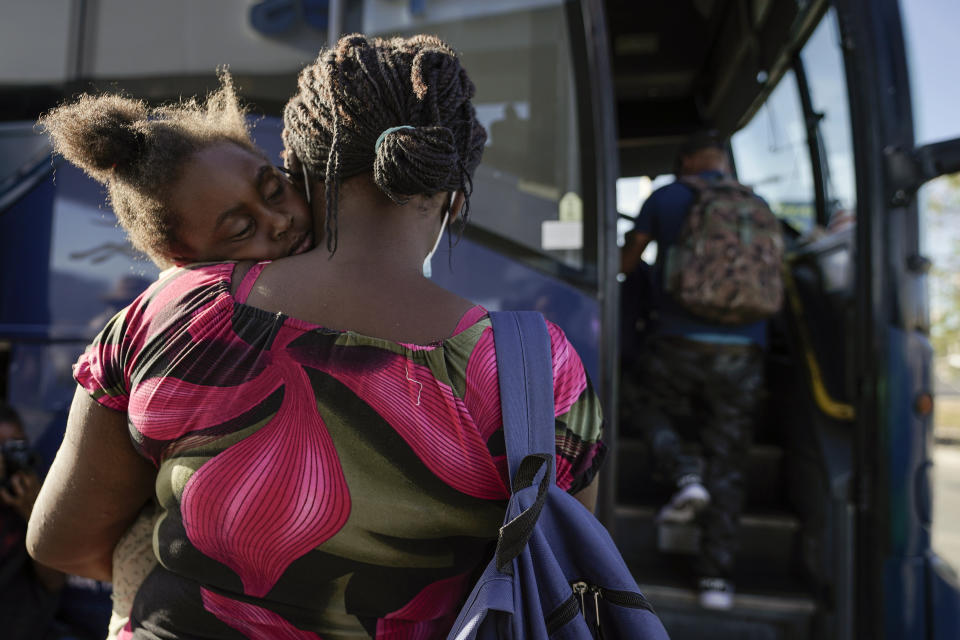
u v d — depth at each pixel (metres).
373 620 0.70
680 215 2.85
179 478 0.69
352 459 0.68
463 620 0.66
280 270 0.76
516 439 0.70
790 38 3.29
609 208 2.09
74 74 2.26
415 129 0.68
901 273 2.41
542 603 0.70
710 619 2.63
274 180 0.86
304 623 0.69
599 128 2.12
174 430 0.69
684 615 2.64
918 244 2.44
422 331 0.72
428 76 0.72
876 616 2.36
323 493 0.67
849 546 2.43
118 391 0.73
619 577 0.72
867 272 2.44
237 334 0.70
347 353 0.69
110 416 0.74
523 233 2.09
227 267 0.77
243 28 2.21
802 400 2.92
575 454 0.76
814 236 3.20
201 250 0.85
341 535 0.68
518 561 0.69
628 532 2.93
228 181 0.83
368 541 0.68
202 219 0.83
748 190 2.81
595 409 0.77
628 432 3.31
